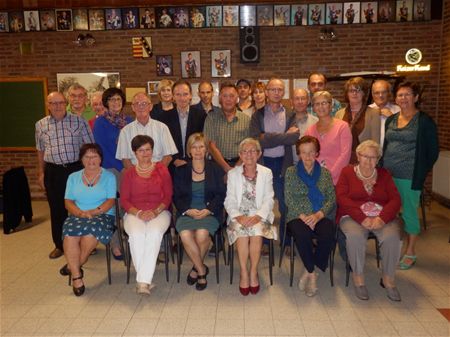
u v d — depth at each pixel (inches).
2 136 256.4
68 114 144.3
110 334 100.1
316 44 238.4
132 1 238.1
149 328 102.6
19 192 190.1
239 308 112.0
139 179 127.4
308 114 142.9
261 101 177.3
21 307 114.2
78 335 99.8
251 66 242.8
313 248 125.1
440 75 234.8
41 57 247.1
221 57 241.8
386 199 121.8
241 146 122.1
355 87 135.9
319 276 131.7
